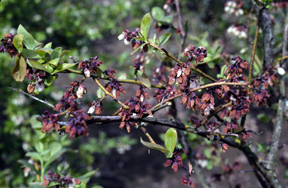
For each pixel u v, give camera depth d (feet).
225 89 1.62
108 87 1.66
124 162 6.91
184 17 7.64
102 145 5.91
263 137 6.05
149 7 7.61
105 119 1.60
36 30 5.14
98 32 5.51
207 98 1.62
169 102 1.66
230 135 1.72
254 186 5.81
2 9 4.40
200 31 7.35
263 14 2.17
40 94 4.88
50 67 1.60
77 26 5.32
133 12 6.75
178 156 1.60
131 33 1.69
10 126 4.81
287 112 2.49
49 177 1.87
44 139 2.24
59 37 5.38
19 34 1.51
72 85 1.60
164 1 7.57
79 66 1.61
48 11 5.79
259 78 1.84
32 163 2.34
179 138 2.41
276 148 2.19
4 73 4.66
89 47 5.61
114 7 6.07
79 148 5.66
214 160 3.05
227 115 1.81
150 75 6.29
